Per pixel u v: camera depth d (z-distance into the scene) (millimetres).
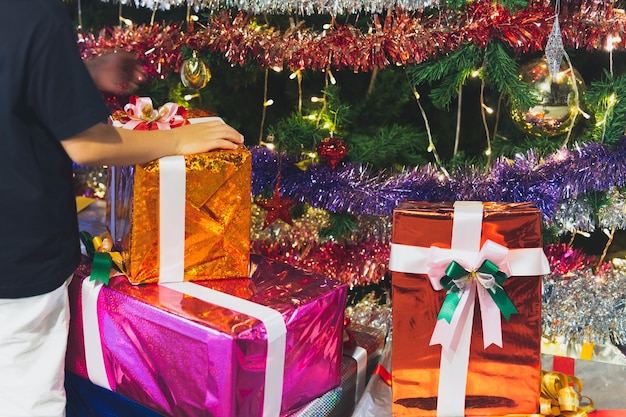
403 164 2025
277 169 1820
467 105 2150
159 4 1699
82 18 2174
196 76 1722
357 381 1601
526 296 1371
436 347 1403
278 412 1340
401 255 1362
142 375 1346
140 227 1347
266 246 2010
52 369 1324
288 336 1297
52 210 1236
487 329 1361
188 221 1370
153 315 1292
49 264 1253
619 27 1609
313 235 1993
